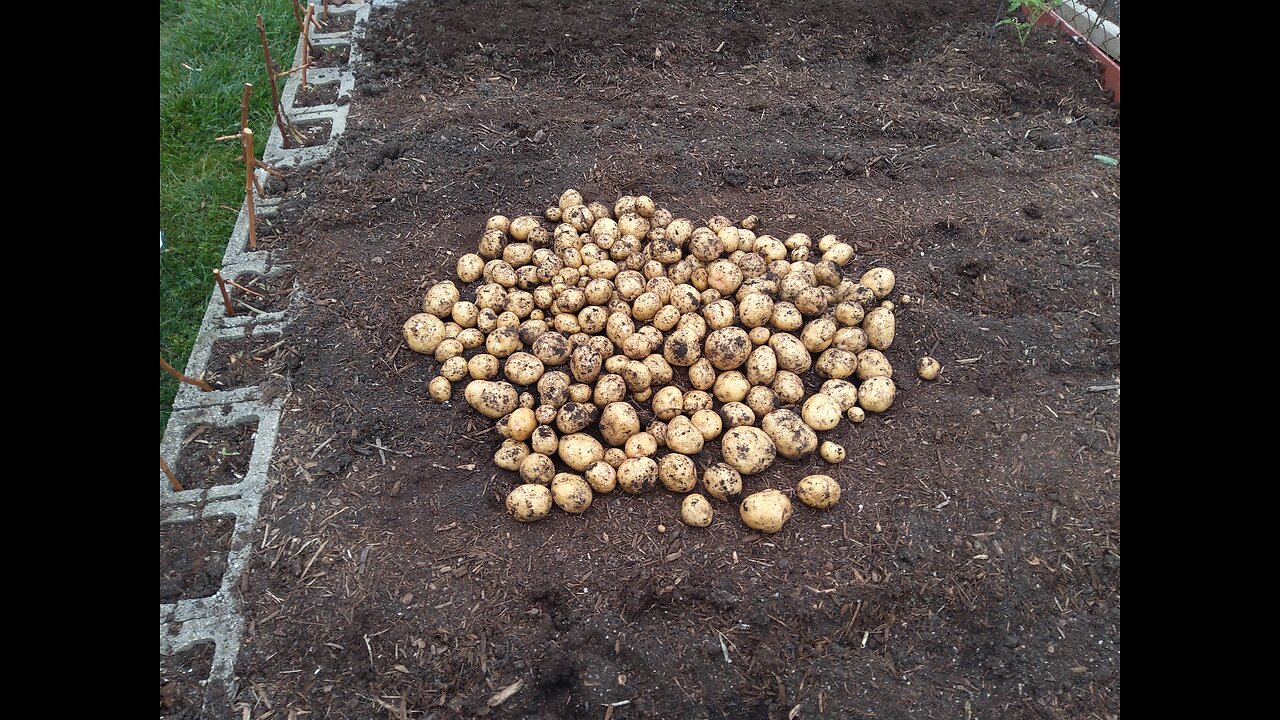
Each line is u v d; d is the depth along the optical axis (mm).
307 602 1253
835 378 1504
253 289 1678
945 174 1903
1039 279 1688
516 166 1880
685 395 1452
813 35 2266
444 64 2162
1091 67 2182
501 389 1431
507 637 1222
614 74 2133
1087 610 1261
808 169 1899
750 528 1327
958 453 1436
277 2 2518
